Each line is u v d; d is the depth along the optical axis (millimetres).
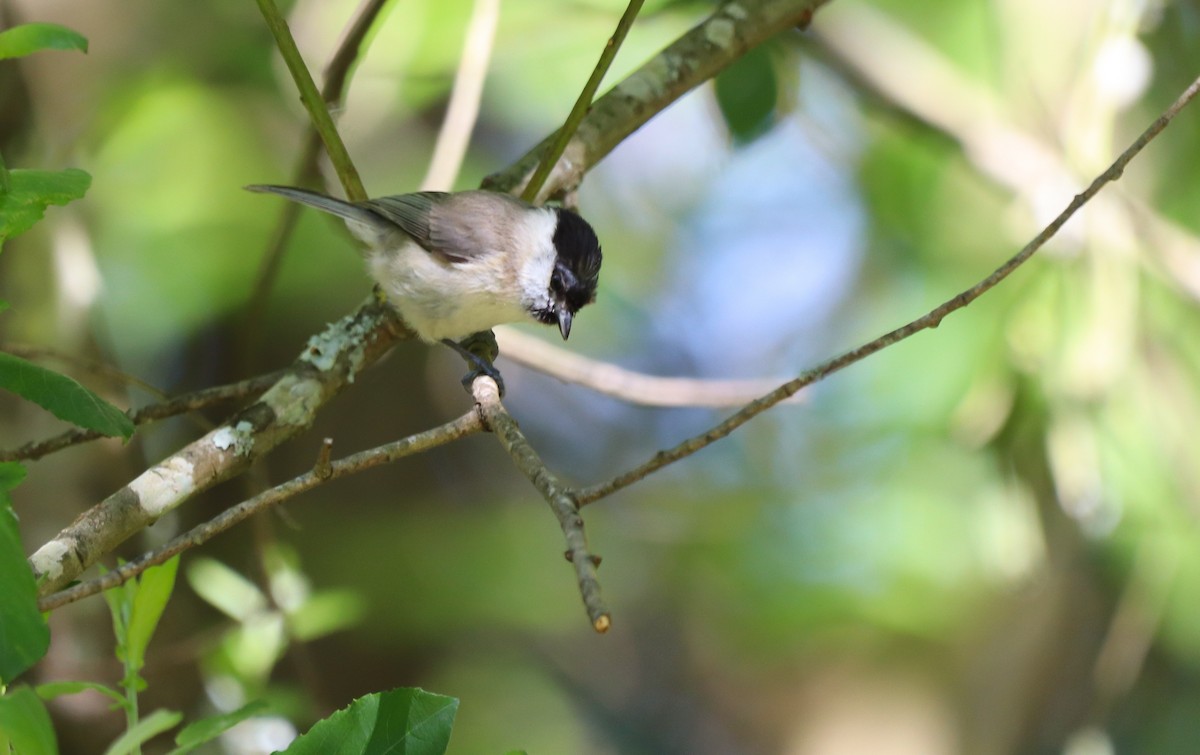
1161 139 10898
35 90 8898
